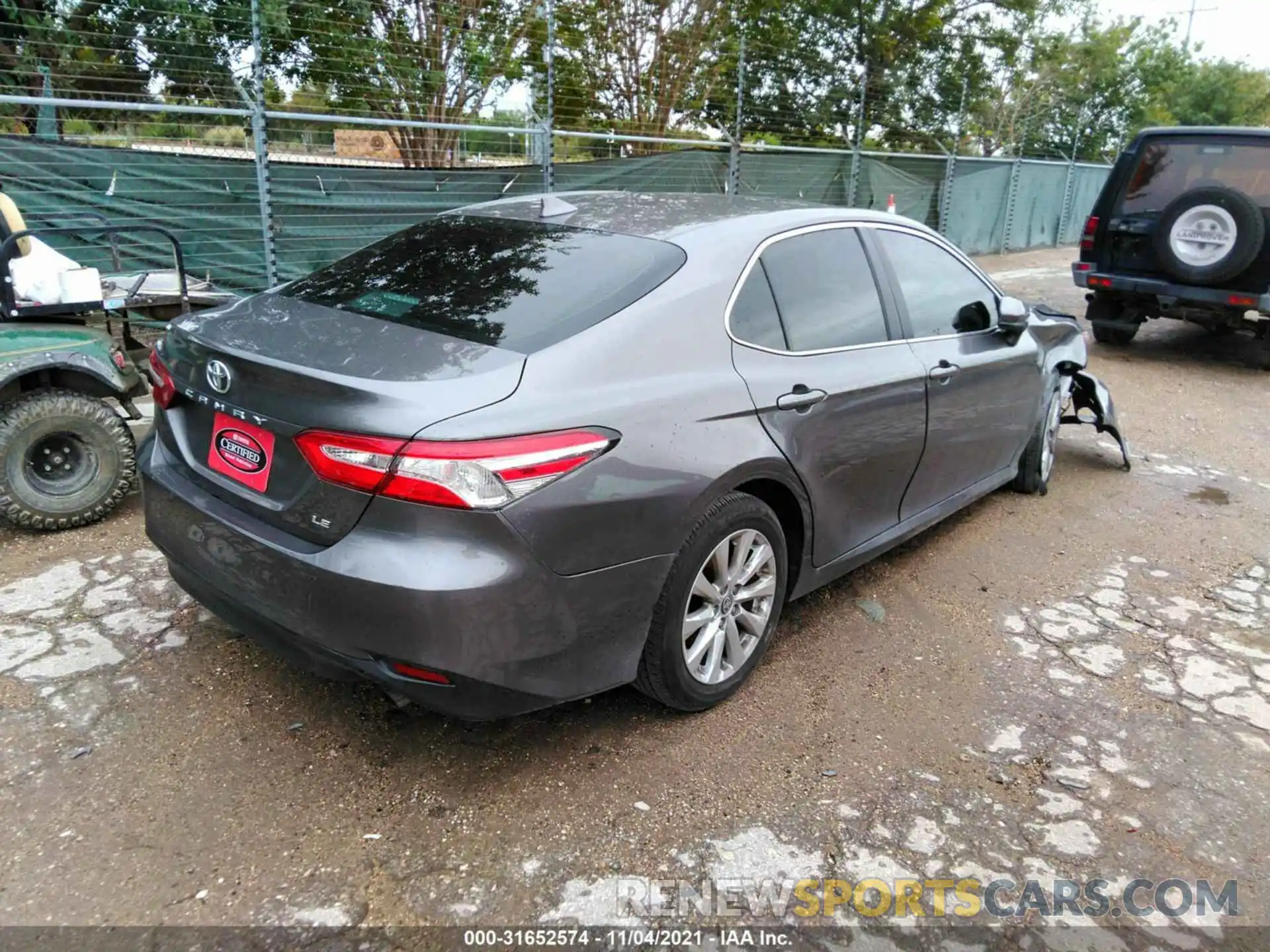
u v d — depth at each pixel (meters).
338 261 3.53
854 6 16.31
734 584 3.10
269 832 2.54
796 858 2.54
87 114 8.95
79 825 2.53
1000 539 4.79
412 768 2.82
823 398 3.26
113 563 4.03
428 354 2.57
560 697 2.66
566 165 9.73
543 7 10.26
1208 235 8.25
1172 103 36.44
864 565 4.41
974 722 3.20
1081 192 20.95
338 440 2.39
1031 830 2.68
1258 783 2.93
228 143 8.99
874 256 3.79
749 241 3.25
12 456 4.09
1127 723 3.22
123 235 7.41
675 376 2.82
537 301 2.86
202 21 8.56
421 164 10.09
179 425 3.01
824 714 3.20
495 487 2.35
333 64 9.32
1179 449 6.49
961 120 18.72
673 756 2.93
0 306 4.14
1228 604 4.16
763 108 14.41
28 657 3.29
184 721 2.99
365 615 2.39
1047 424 5.25
